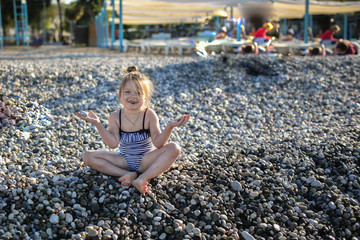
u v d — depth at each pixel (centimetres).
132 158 337
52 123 485
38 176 332
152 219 300
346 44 1002
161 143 328
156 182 336
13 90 588
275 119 572
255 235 298
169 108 576
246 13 1214
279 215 315
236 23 1321
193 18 2036
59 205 301
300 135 470
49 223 288
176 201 320
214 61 815
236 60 818
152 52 1588
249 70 770
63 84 646
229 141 465
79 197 312
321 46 1070
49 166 359
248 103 627
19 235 272
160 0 1380
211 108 589
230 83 708
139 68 762
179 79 712
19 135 433
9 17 3366
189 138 475
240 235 295
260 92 674
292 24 2670
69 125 481
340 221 314
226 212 312
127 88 327
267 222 308
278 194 333
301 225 309
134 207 307
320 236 302
